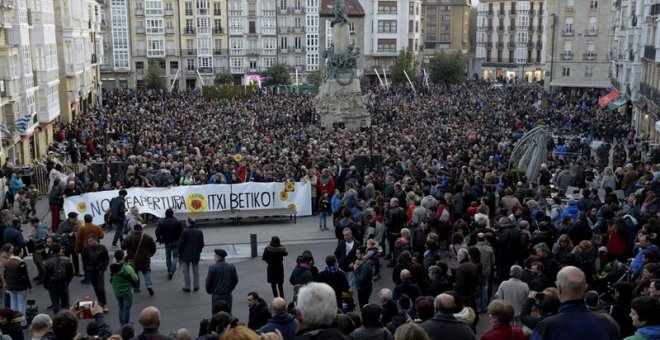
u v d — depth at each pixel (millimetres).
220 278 15547
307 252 15180
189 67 114562
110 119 56094
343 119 59562
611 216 18141
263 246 24188
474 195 23422
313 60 118812
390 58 128000
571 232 17516
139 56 111188
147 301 18531
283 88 106000
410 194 21500
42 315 10648
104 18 107938
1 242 19641
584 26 93188
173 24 112375
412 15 128125
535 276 13172
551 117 59781
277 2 115750
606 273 14945
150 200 27250
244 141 40844
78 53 65938
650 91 54312
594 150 42344
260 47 116938
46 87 49844
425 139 41094
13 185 29906
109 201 26531
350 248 17188
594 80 93938
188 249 19047
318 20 117500
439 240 20844
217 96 87688
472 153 34438
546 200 22328
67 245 20109
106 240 25000
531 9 129125
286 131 49312
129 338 10867
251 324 12875
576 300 6949
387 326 11477
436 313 9297
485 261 16031
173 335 11766
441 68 109000
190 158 33219
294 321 9055
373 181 26438
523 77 132125
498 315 9344
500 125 54250
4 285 16312
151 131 48031
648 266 11922
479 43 137500
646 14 58000
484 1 134500
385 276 20031
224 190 27938
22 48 44594
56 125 54469
